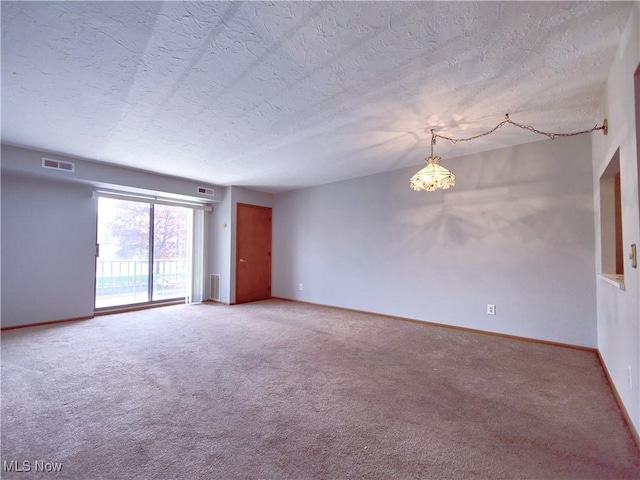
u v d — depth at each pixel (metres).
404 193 4.38
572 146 3.12
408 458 1.50
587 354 2.94
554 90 2.24
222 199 5.68
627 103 1.66
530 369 2.59
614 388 2.15
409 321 4.26
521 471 1.42
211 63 1.92
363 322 4.21
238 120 2.75
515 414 1.91
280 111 2.58
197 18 1.53
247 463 1.46
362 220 4.86
